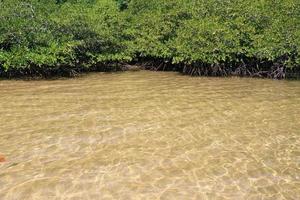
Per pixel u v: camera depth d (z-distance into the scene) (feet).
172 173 24.73
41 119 34.73
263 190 22.86
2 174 24.18
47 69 56.29
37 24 55.11
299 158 27.43
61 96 43.73
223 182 23.71
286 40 57.00
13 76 55.52
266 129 33.17
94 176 24.13
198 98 43.68
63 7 66.23
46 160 26.27
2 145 28.60
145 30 67.00
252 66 61.98
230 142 30.12
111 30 64.95
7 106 38.88
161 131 32.12
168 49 63.87
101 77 58.39
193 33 59.52
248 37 60.03
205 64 61.16
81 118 35.19
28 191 22.21
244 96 45.39
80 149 28.22
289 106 40.83
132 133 31.55
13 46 52.95
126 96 44.16
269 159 27.14
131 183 23.34
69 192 22.16
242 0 63.16
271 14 60.90
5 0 58.29
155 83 53.42
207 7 64.28
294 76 61.77
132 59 69.36
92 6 71.82
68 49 54.60
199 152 28.09
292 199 21.89
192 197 21.86
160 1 70.23
